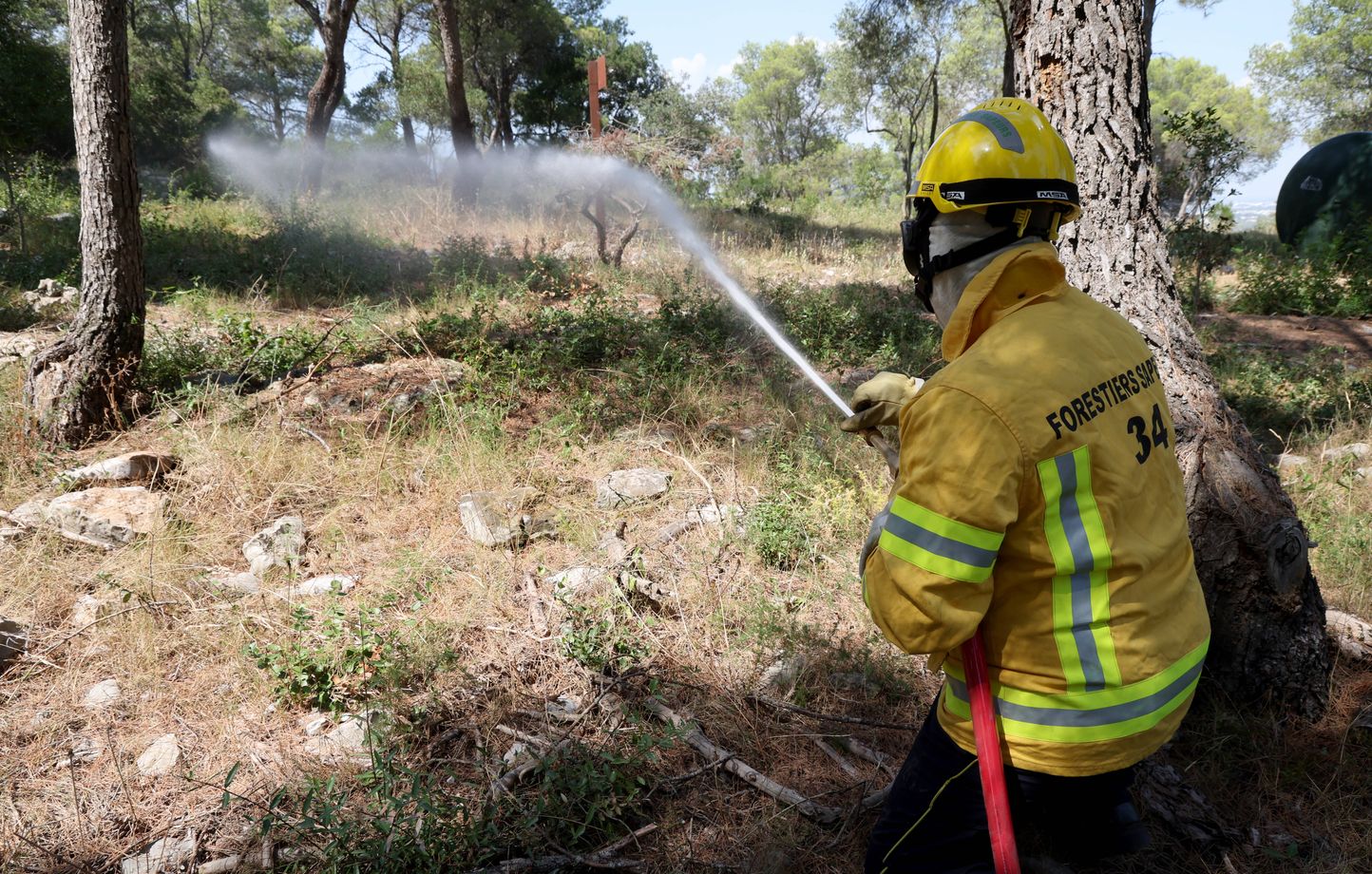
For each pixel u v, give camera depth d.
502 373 6.41
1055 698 1.56
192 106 31.09
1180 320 3.24
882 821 1.92
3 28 12.62
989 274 1.63
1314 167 14.35
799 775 2.80
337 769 2.83
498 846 2.45
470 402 5.84
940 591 1.44
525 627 3.55
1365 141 13.97
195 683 3.28
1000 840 1.54
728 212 17.69
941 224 1.72
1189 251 11.34
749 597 3.71
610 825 2.57
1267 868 2.40
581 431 5.62
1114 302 3.24
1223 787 2.67
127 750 2.96
